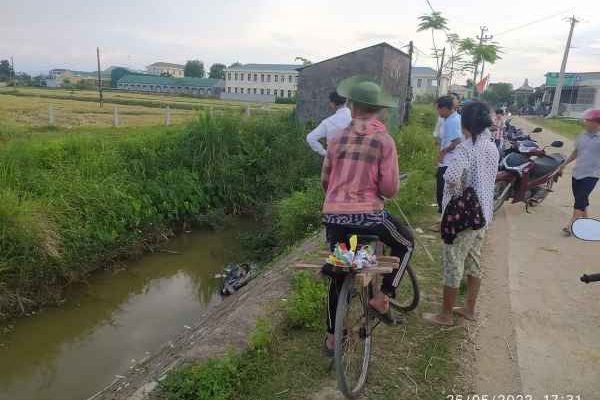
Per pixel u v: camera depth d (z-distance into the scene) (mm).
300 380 3609
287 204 8977
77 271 7773
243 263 8414
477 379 3727
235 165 12328
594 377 3801
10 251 6867
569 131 29266
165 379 3547
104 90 90625
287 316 4441
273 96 80688
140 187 10102
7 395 5141
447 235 4148
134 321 6773
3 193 7453
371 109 3297
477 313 4762
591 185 7129
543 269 5992
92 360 5812
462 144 4062
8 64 127125
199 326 5305
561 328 4543
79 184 8891
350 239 3174
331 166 3441
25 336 6340
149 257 9117
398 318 4457
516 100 71688
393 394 3498
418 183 8859
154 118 26188
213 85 101875
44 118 24078
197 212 10953
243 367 3684
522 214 8727
